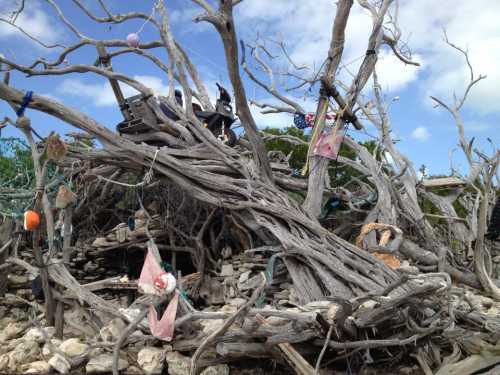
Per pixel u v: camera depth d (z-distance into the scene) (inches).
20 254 524.4
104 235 579.5
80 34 528.4
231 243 527.2
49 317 417.1
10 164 502.0
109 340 353.7
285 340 309.0
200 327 347.3
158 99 499.2
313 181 485.4
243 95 437.1
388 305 304.2
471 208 642.8
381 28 507.2
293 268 399.9
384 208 536.4
